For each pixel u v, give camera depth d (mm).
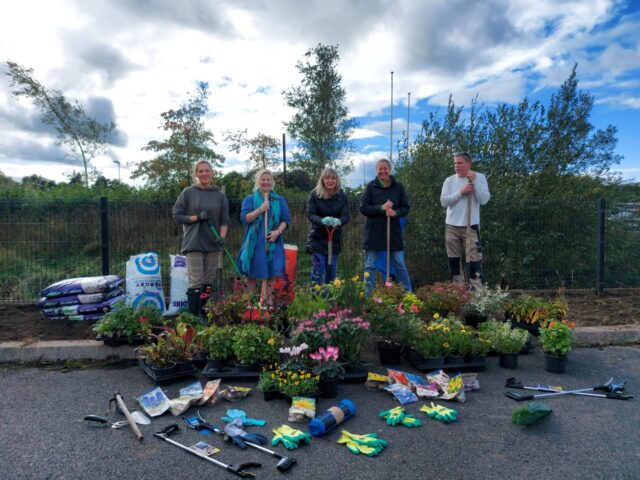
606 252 8664
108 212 6922
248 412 3576
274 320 5004
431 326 4793
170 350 4293
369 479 2660
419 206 8578
